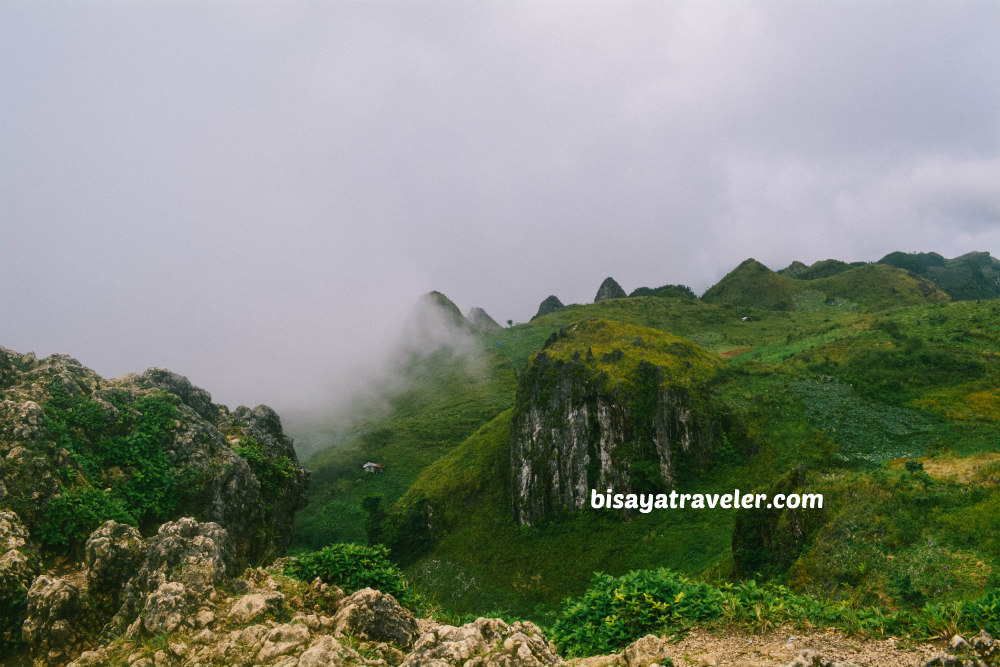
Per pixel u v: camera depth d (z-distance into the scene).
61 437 17.25
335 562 12.15
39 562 12.44
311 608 10.55
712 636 10.17
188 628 8.98
